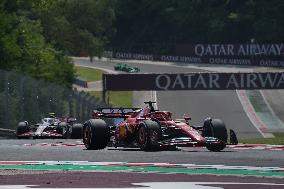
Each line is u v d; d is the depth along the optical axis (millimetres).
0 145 70562
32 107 126125
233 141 68875
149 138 53625
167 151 54969
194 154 50156
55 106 135625
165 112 57875
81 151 54406
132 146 56406
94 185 29547
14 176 33594
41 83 130500
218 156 47719
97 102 170375
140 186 29219
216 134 55688
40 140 96062
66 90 141000
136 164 40125
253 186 29359
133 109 62469
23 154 49594
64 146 66438
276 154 50688
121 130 58656
